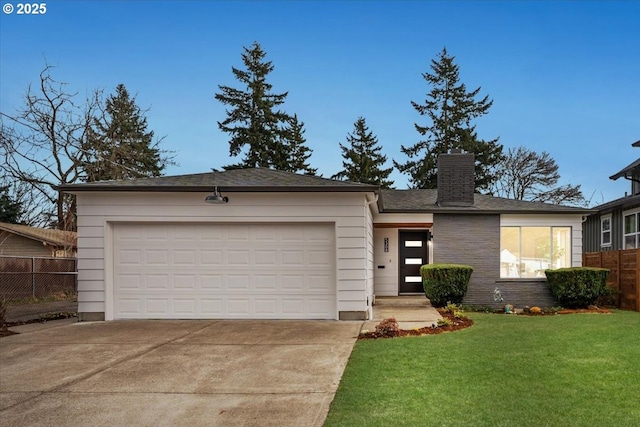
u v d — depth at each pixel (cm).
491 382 525
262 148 3584
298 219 1027
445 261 1389
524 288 1359
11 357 695
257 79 3694
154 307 1035
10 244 2295
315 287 1031
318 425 419
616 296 1330
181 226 1044
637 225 1558
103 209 1033
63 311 1296
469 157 1469
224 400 492
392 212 1373
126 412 462
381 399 474
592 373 557
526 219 1380
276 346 746
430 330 872
